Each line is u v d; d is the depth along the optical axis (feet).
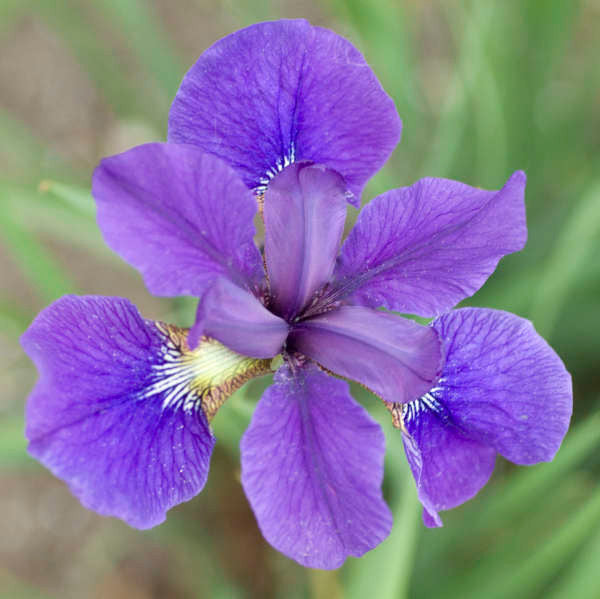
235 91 0.63
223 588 0.93
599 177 0.93
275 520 0.59
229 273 0.63
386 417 0.81
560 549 0.77
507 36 0.97
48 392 0.57
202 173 0.60
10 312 0.91
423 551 0.88
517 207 0.63
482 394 0.65
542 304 0.85
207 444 0.63
